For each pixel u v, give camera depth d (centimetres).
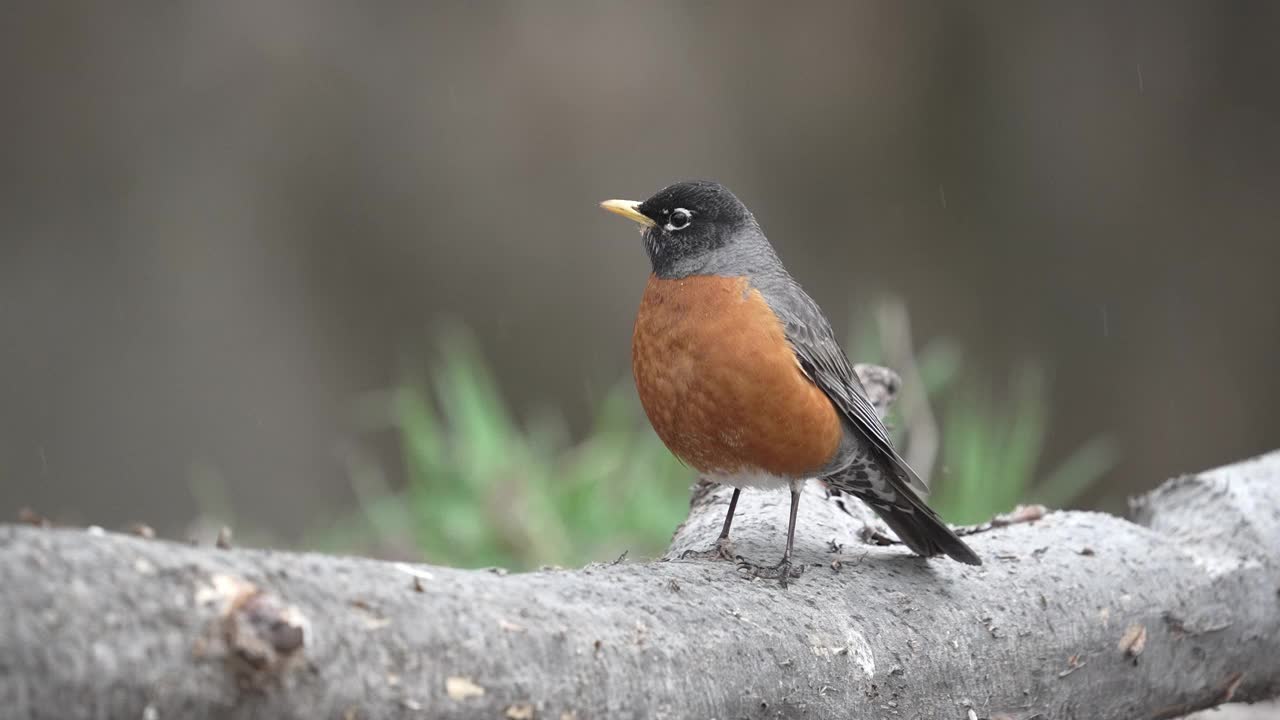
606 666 374
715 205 581
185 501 1515
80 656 283
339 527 1041
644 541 949
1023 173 1720
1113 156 1688
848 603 475
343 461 1556
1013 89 1717
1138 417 1675
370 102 1644
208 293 1589
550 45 1672
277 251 1622
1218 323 1666
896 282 1738
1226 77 1655
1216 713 780
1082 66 1694
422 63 1652
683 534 607
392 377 1614
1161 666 559
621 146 1686
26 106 1563
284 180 1630
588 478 964
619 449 996
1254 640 593
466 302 1647
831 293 1738
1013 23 1709
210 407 1565
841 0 1723
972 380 1573
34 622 281
